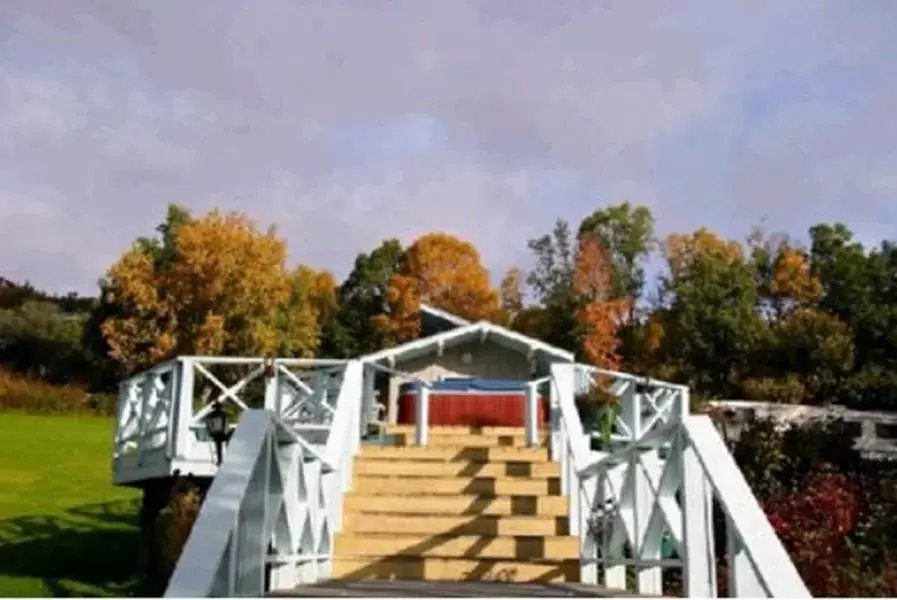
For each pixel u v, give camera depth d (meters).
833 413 16.48
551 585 6.09
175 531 11.21
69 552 13.14
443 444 10.04
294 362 10.78
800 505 8.59
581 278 42.88
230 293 33.34
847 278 31.62
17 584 10.94
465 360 14.76
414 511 7.69
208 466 10.26
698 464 4.13
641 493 5.32
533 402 10.03
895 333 27.95
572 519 7.38
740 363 28.73
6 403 30.61
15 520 15.56
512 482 8.04
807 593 2.97
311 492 5.93
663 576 7.77
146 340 32.91
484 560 6.93
